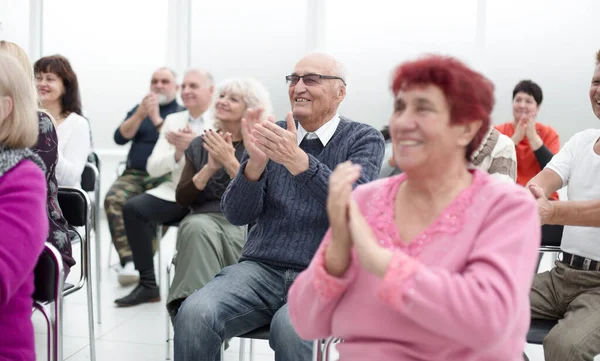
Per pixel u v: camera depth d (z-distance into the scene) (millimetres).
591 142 1977
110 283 3682
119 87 5410
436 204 1120
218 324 1760
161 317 3141
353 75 4934
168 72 4367
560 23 4539
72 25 5414
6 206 1361
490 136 2268
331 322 1195
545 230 2078
